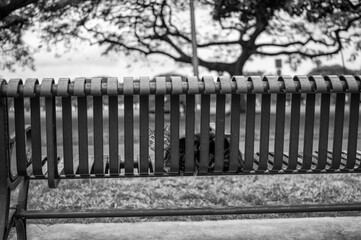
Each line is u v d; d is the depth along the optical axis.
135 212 2.80
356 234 3.52
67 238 3.49
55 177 2.75
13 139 2.79
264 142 2.76
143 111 2.66
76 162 3.20
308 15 17.62
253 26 25.38
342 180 5.45
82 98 2.65
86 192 4.95
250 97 2.71
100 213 2.82
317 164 2.84
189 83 2.56
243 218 4.00
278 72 21.56
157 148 2.72
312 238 3.45
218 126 2.71
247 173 2.87
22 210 2.85
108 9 22.36
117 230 3.65
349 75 2.68
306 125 2.77
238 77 2.63
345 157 3.26
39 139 2.67
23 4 16.59
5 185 2.62
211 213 2.84
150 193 4.89
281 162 2.79
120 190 5.03
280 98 2.71
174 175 2.82
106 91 2.53
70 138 2.69
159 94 2.55
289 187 5.13
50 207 4.42
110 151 2.70
